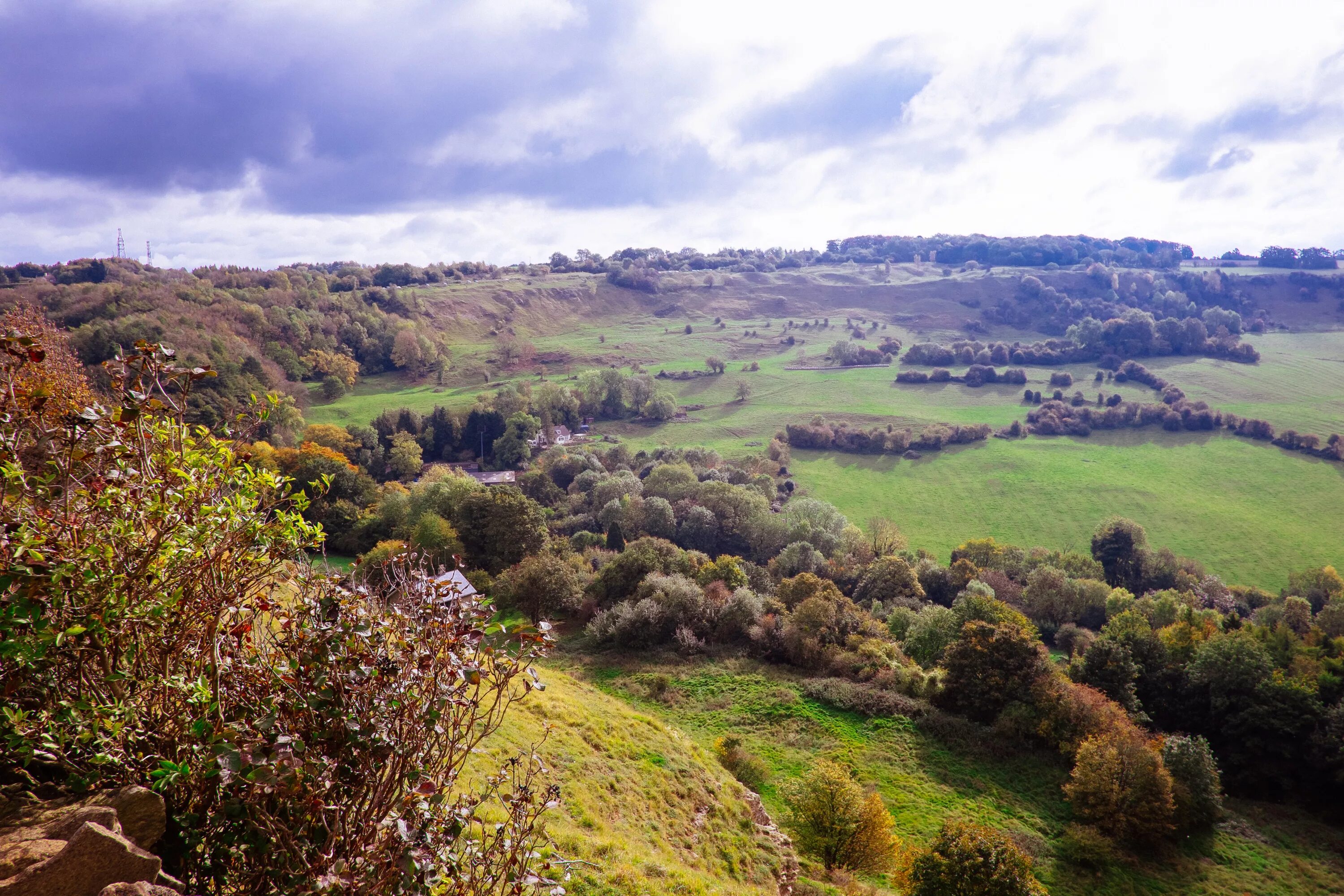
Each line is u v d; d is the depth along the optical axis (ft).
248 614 17.35
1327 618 223.10
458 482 264.52
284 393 398.62
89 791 17.88
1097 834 101.91
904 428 479.00
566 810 63.00
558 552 236.43
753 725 129.49
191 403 239.30
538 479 345.10
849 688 143.23
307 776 14.96
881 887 81.41
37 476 15.89
